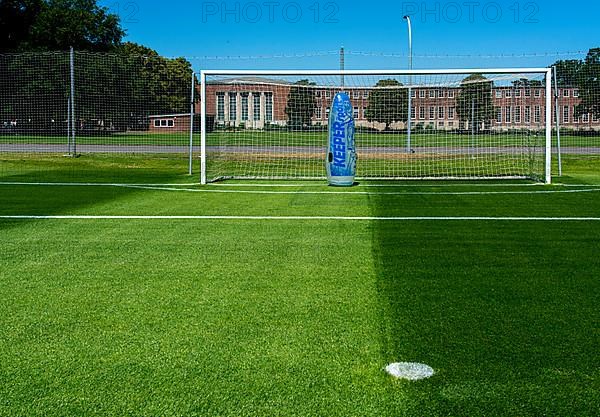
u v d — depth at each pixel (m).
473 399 2.87
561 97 19.58
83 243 6.48
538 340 3.58
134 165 17.94
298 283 4.86
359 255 5.85
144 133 28.73
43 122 27.47
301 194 10.94
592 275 5.06
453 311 4.12
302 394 2.93
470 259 5.65
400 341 3.58
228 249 6.16
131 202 9.82
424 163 17.95
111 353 3.44
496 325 3.84
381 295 4.50
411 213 8.54
